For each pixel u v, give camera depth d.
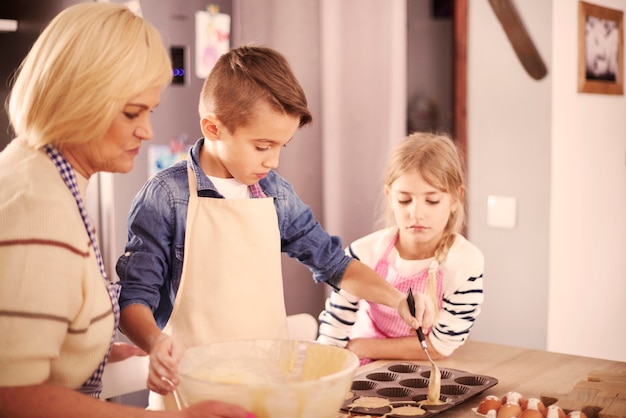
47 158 1.04
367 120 3.00
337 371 1.15
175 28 2.52
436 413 1.26
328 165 2.96
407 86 3.30
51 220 0.97
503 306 3.05
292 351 1.21
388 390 1.38
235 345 1.21
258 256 1.42
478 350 1.71
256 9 2.78
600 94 3.14
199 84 2.58
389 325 1.76
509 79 2.96
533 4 2.88
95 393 1.14
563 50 2.91
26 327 0.93
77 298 1.00
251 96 1.30
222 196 1.43
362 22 2.95
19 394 0.92
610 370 1.53
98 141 1.06
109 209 2.37
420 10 3.26
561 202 2.96
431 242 1.79
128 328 1.25
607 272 3.27
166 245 1.38
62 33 1.02
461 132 3.09
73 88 1.00
